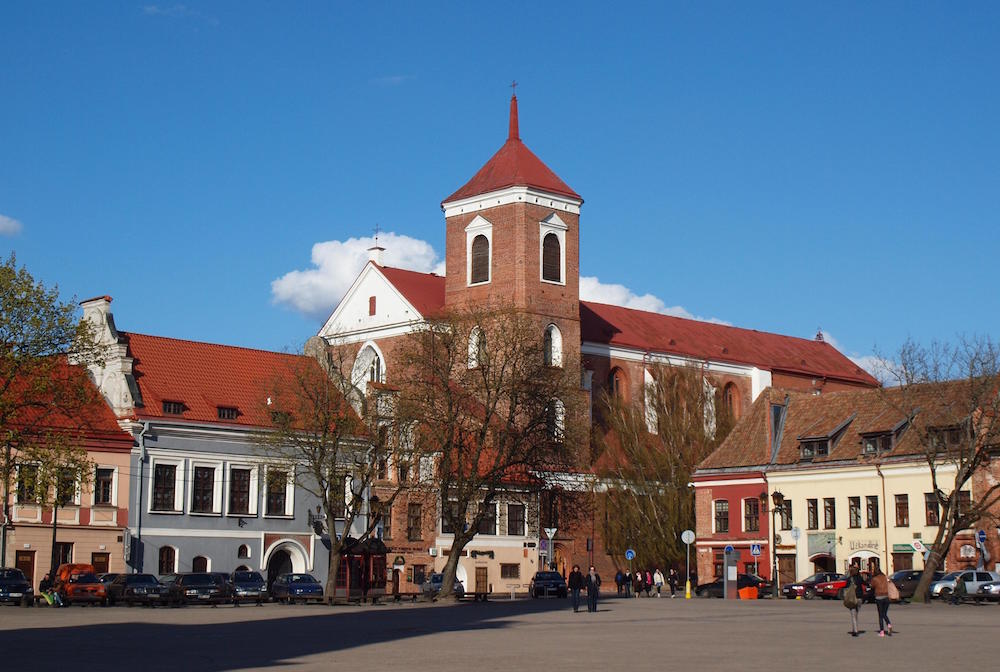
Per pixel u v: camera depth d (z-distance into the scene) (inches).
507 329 3398.1
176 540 3129.9
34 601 2522.1
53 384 2556.6
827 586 3051.2
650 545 3885.3
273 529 3299.7
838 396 3649.1
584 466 4013.3
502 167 4335.6
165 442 3152.1
